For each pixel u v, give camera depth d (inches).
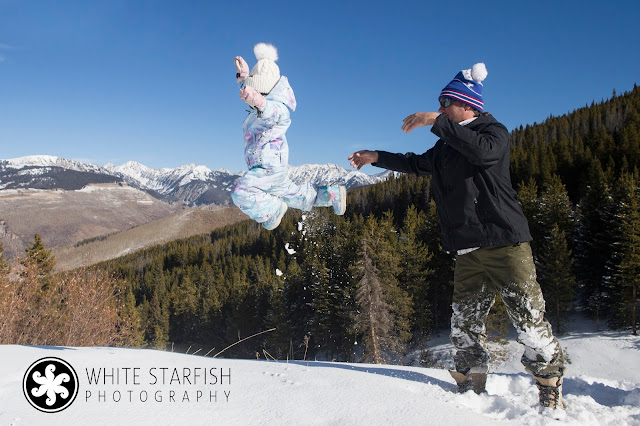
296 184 125.2
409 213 1552.7
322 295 1074.1
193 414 78.2
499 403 98.9
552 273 1005.8
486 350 111.7
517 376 129.9
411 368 137.7
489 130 100.1
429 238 1267.2
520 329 99.7
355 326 842.8
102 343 332.2
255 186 112.3
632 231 924.6
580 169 1907.0
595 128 2657.5
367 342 823.7
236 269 2193.7
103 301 341.1
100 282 351.9
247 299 1425.9
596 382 126.4
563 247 1010.7
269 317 1220.5
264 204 112.7
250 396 89.6
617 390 118.6
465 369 110.7
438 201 109.8
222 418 77.4
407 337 954.7
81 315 318.0
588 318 1050.1
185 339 1786.4
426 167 119.4
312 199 121.9
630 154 1819.6
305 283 1238.3
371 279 829.2
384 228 1310.3
